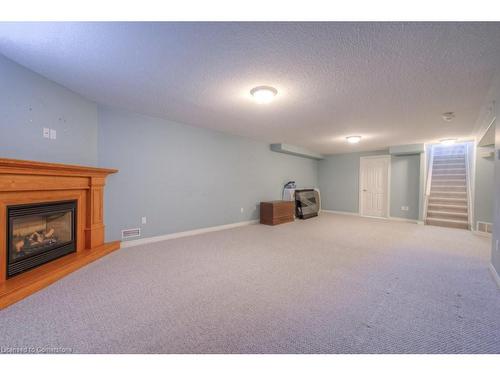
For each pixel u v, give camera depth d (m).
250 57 2.02
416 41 1.75
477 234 4.82
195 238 4.35
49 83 2.60
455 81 2.41
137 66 2.23
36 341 1.53
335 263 3.06
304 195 7.04
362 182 7.56
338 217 7.16
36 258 2.47
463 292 2.27
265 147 6.38
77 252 3.01
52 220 2.81
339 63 2.09
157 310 1.92
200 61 2.10
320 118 3.83
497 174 2.52
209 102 3.17
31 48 1.95
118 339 1.56
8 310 1.87
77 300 2.05
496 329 1.70
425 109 3.29
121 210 3.62
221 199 5.21
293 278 2.58
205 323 1.75
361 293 2.24
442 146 7.12
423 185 6.08
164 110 3.57
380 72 2.24
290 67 2.17
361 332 1.66
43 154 2.56
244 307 1.98
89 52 1.99
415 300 2.11
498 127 2.47
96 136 3.30
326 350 1.48
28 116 2.39
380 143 6.08
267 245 3.92
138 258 3.17
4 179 2.10
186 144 4.48
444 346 1.52
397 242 4.16
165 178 4.16
